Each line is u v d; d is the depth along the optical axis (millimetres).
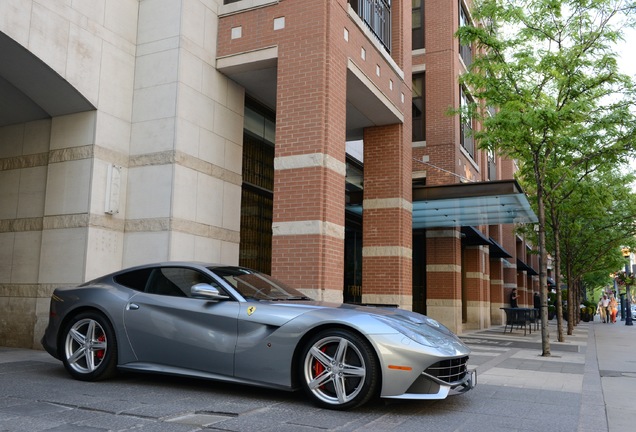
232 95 10930
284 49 10008
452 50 18953
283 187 9703
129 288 6094
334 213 9734
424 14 19641
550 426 4590
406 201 13266
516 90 12164
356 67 10914
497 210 15758
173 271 6047
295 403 5137
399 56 13641
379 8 13141
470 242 20609
